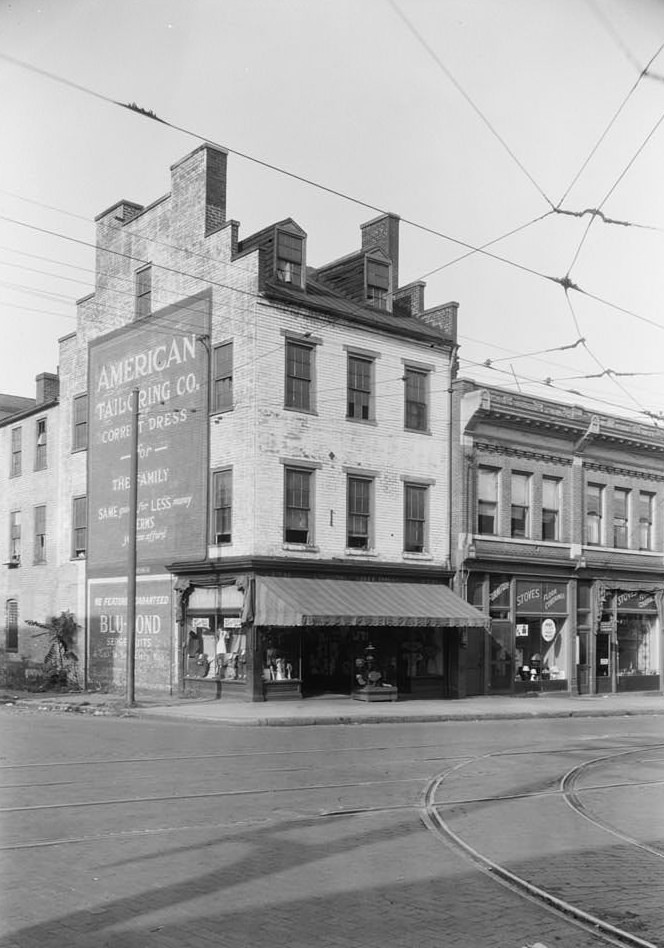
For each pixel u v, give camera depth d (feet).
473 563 106.11
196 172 100.78
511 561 109.19
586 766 52.90
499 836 33.45
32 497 125.80
